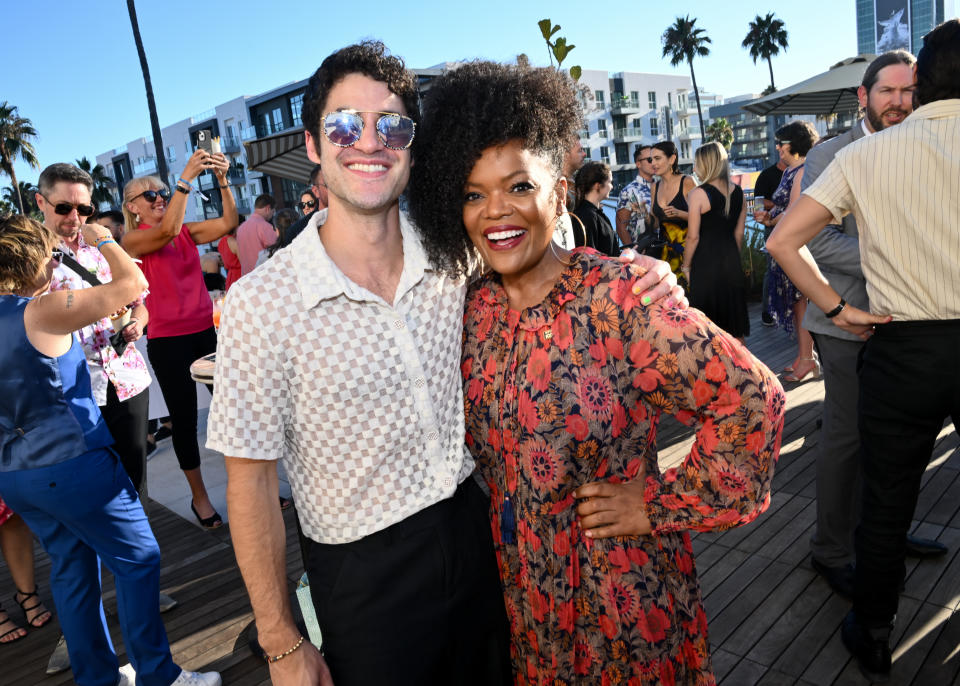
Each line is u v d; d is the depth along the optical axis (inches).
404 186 42.3
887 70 79.4
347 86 40.4
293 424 42.2
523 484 43.3
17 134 1616.6
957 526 100.9
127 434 103.8
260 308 38.7
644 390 41.9
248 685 84.6
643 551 43.5
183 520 139.6
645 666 43.4
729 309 159.3
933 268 59.9
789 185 182.2
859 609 74.4
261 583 40.9
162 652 77.9
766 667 77.1
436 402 44.4
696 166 157.8
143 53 615.8
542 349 42.2
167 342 127.3
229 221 134.3
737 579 94.4
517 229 41.1
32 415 68.8
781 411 40.3
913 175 58.9
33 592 104.6
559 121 41.7
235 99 1673.2
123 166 2203.5
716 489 40.3
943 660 74.7
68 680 90.7
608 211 312.5
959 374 61.3
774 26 1830.7
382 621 42.6
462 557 44.5
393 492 43.2
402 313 42.3
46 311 69.0
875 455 68.5
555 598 43.1
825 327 83.7
